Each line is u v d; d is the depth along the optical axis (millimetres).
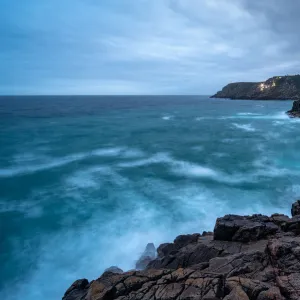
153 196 22312
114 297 8211
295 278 7590
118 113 100500
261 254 9461
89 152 38469
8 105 142375
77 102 185750
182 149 40125
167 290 8000
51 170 29797
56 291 12352
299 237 10328
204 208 19797
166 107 137250
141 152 38562
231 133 52781
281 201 20766
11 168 30391
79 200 21844
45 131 55938
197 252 11438
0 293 12289
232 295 7164
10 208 20531
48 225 17984
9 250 15297
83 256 14758
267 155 35156
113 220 18344
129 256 14586
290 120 69625
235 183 25047
